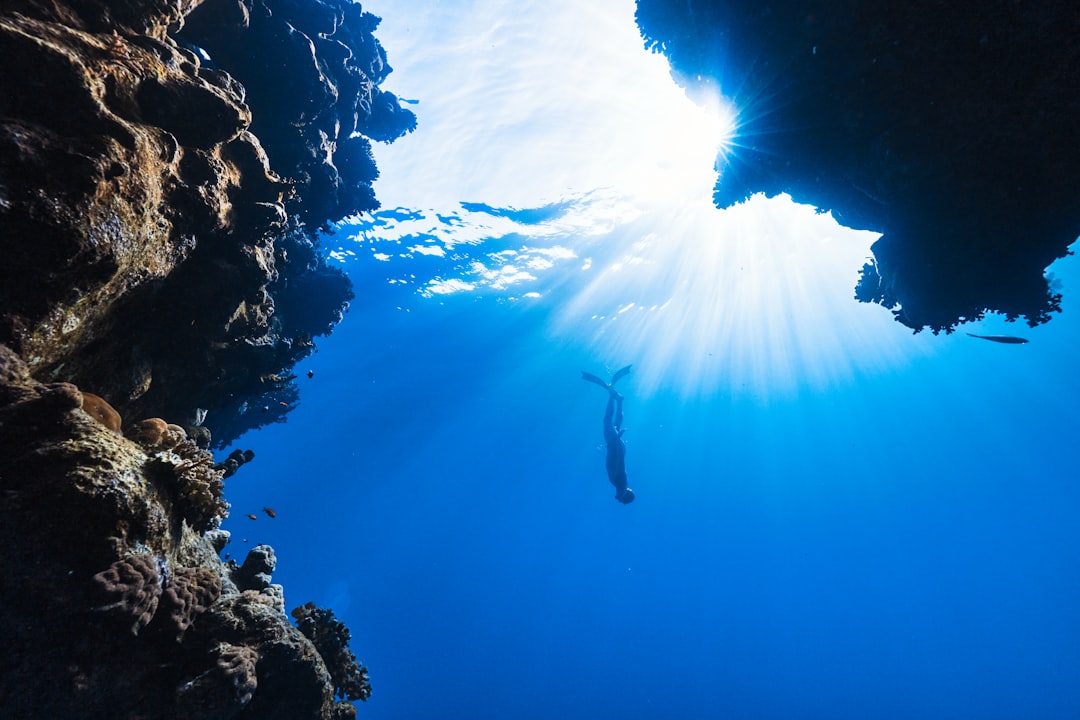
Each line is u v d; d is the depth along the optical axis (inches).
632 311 1828.2
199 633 182.5
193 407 318.3
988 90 294.8
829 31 327.6
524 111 949.2
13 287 152.3
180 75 228.7
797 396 2642.7
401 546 3080.7
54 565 137.9
